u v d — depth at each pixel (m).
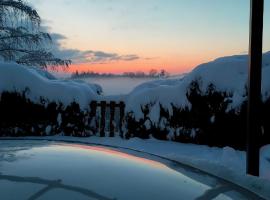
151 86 8.99
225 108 6.91
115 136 8.72
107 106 8.91
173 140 7.61
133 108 8.13
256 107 3.92
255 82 3.91
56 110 8.51
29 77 8.53
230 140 6.85
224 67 7.16
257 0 3.87
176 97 7.62
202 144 7.23
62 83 8.83
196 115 7.30
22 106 8.41
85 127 8.60
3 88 8.35
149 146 7.29
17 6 15.43
